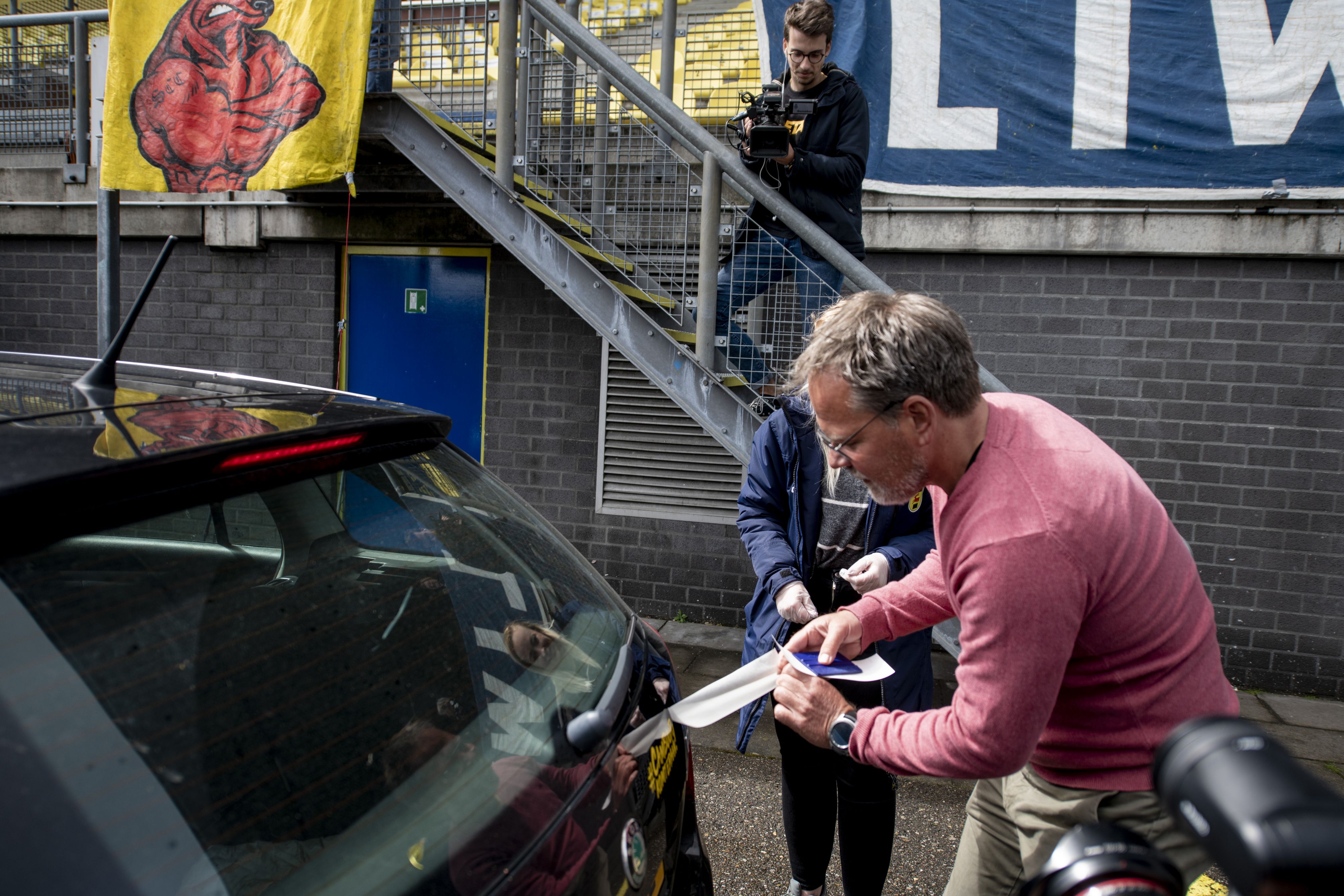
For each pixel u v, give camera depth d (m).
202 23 3.97
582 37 3.59
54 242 5.93
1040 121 4.54
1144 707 1.36
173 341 5.80
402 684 1.23
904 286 4.77
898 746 1.42
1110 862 0.85
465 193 3.86
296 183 3.89
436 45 4.23
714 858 2.93
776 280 3.60
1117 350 4.55
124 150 4.10
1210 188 4.37
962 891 1.77
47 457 1.07
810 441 2.31
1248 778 0.68
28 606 0.95
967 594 1.32
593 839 1.24
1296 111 4.25
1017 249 4.58
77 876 0.83
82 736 0.91
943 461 1.37
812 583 2.38
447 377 5.46
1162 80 4.38
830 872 2.90
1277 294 4.36
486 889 1.05
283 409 1.51
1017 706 1.27
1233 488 4.48
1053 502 1.28
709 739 3.83
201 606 1.10
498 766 1.21
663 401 5.19
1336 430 4.35
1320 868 0.60
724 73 4.95
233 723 1.03
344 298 5.55
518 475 5.41
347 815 1.04
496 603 1.50
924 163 4.67
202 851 0.92
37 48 5.87
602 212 4.51
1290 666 4.48
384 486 1.50
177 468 1.13
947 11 4.58
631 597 5.32
